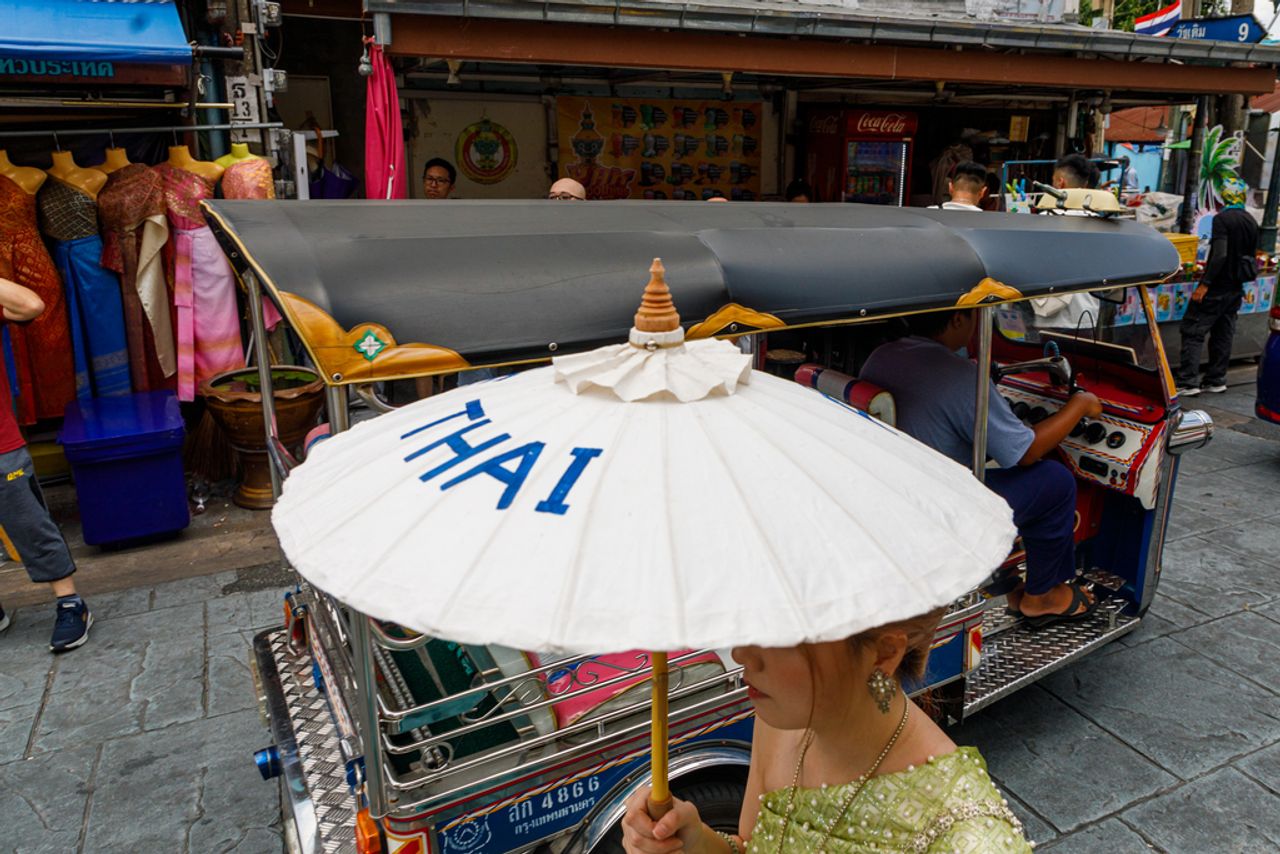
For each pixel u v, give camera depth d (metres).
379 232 2.18
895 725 1.30
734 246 2.50
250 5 6.35
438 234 2.22
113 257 6.06
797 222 2.90
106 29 5.54
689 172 9.75
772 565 0.97
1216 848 3.16
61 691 4.14
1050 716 3.92
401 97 8.23
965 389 3.36
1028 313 4.41
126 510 5.49
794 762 1.44
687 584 0.95
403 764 2.23
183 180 6.07
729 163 9.94
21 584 5.19
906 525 1.06
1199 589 5.02
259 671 3.13
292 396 5.83
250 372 6.18
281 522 1.18
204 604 4.95
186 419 6.67
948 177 10.39
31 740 3.78
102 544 5.53
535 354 2.05
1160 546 4.20
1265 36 9.23
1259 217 11.75
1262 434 7.67
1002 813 1.20
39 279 5.97
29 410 6.21
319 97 8.30
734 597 0.94
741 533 1.00
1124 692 4.08
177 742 3.78
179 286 6.16
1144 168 16.44
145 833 3.27
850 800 1.29
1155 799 3.40
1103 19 13.10
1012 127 11.27
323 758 2.66
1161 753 3.66
